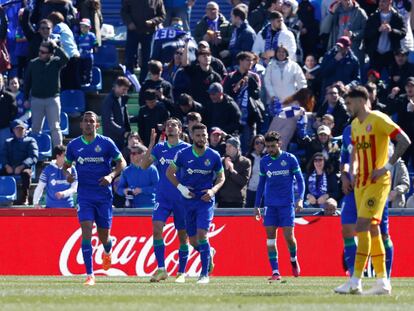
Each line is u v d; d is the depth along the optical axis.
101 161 42.66
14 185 60.88
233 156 56.62
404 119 62.22
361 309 28.16
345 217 37.91
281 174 47.03
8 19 71.56
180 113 61.72
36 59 63.97
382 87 65.25
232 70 68.25
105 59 72.00
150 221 53.19
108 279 47.88
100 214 43.09
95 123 42.66
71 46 67.25
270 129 62.00
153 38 69.81
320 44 71.38
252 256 53.03
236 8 68.06
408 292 36.16
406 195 60.25
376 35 67.62
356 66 65.38
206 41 68.38
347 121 61.09
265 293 34.91
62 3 69.44
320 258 52.97
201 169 44.16
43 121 64.69
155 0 69.62
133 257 53.00
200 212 44.31
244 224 53.22
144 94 61.88
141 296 33.03
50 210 53.62
